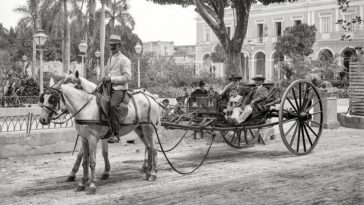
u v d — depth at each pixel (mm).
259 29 63375
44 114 8203
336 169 10211
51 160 11297
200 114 11352
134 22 51625
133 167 10477
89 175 9430
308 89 13242
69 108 8336
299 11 58250
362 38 51969
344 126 20312
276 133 17406
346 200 7645
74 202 7461
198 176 9508
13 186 8555
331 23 55375
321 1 55875
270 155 12312
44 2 40656
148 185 8672
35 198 7707
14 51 58062
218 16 18906
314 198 7770
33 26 50500
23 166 10523
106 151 9195
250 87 12344
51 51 62250
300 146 13984
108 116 8461
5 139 11516
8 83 24453
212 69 57500
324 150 13109
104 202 7465
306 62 42406
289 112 12156
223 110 11648
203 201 7547
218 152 12906
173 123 10359
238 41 18859
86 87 8562
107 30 51281
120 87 8766
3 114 18734
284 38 50219
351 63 20453
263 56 63531
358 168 10320
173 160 11547
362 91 20078
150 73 40844
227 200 7613
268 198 7758
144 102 9305
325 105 19250
